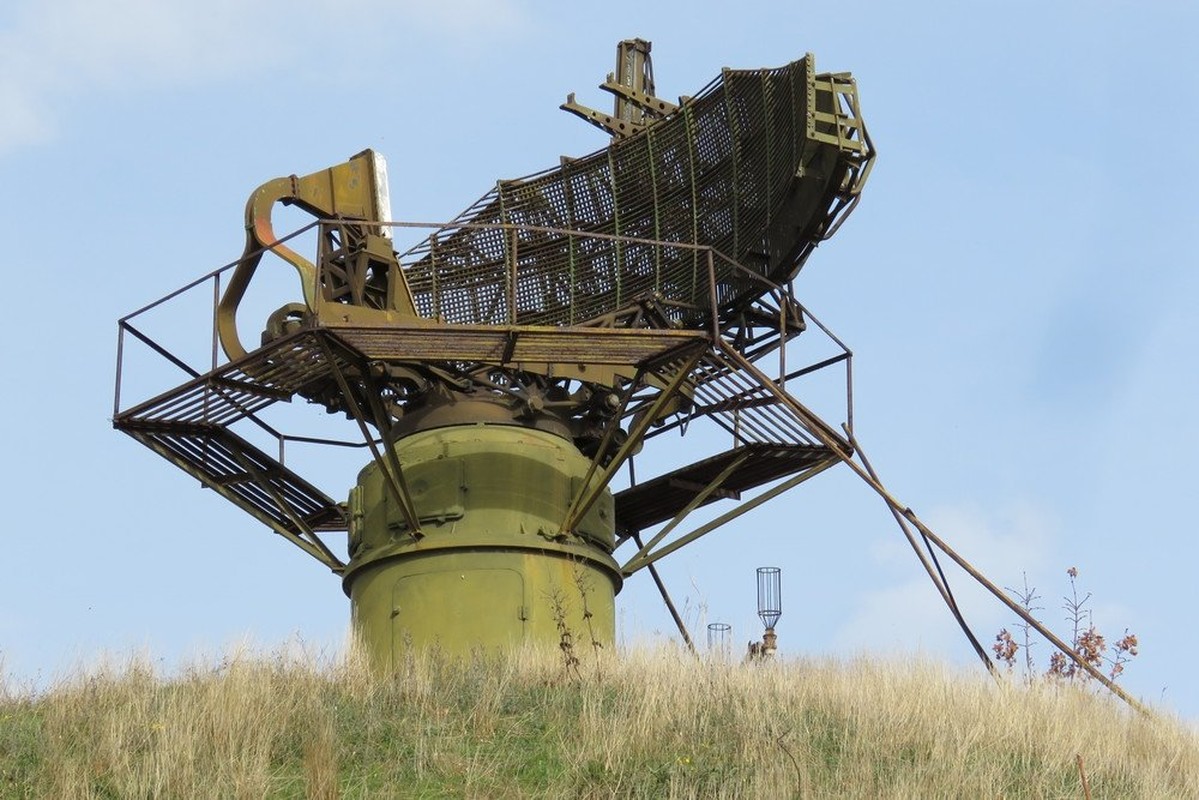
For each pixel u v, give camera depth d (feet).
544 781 66.39
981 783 68.13
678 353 84.99
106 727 69.82
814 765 68.33
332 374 88.17
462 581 87.71
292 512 94.32
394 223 84.69
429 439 91.25
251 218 89.92
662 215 98.48
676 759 67.10
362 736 69.92
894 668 86.94
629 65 104.94
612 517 93.97
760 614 98.63
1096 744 77.41
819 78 90.79
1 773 66.49
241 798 63.87
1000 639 95.40
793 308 94.99
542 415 92.53
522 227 84.69
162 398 88.28
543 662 80.79
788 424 92.38
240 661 76.79
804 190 92.22
